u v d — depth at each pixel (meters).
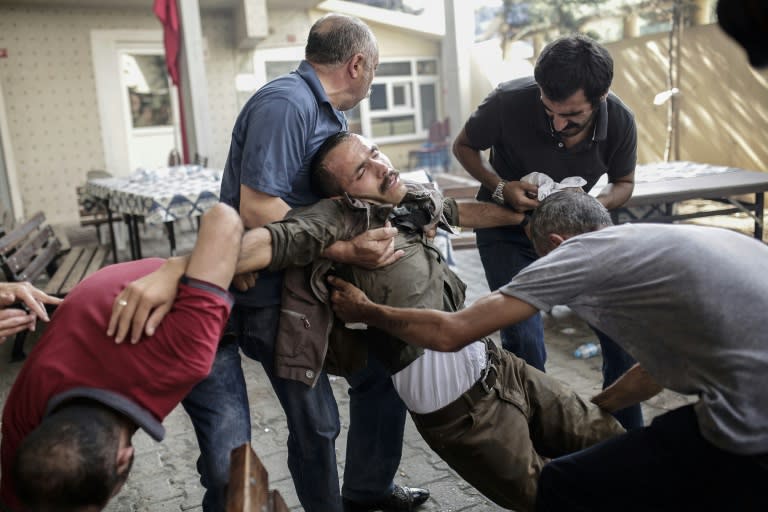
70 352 1.45
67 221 13.12
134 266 1.69
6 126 12.59
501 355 2.19
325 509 2.25
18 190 12.88
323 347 2.04
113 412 1.42
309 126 2.10
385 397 2.52
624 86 10.56
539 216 2.01
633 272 1.63
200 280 1.50
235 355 2.22
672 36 9.52
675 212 6.39
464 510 2.77
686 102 9.56
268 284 2.09
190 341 1.46
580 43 2.34
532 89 2.71
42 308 1.73
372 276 2.01
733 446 1.51
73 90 13.10
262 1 12.52
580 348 4.44
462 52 10.70
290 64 14.66
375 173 2.01
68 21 12.90
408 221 2.11
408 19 15.56
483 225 2.67
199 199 5.93
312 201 2.20
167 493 3.09
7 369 4.83
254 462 1.45
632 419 2.73
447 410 2.02
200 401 2.12
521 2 12.09
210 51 13.94
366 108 16.17
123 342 1.45
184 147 9.84
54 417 1.35
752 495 1.52
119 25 13.27
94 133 13.34
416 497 2.78
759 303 1.53
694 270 1.56
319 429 2.16
